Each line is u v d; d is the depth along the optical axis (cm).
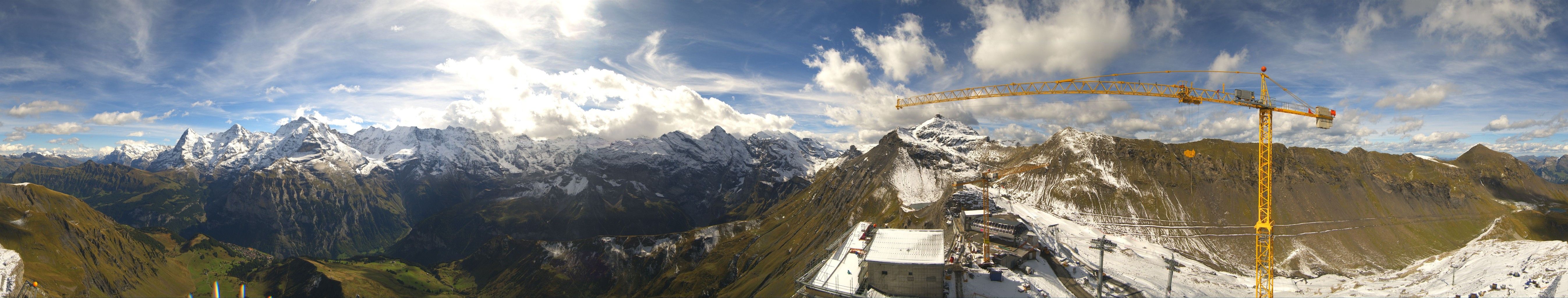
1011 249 15312
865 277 12112
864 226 16188
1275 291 18700
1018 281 12775
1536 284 14788
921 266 11075
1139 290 13950
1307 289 19412
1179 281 17050
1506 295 14688
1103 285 13812
